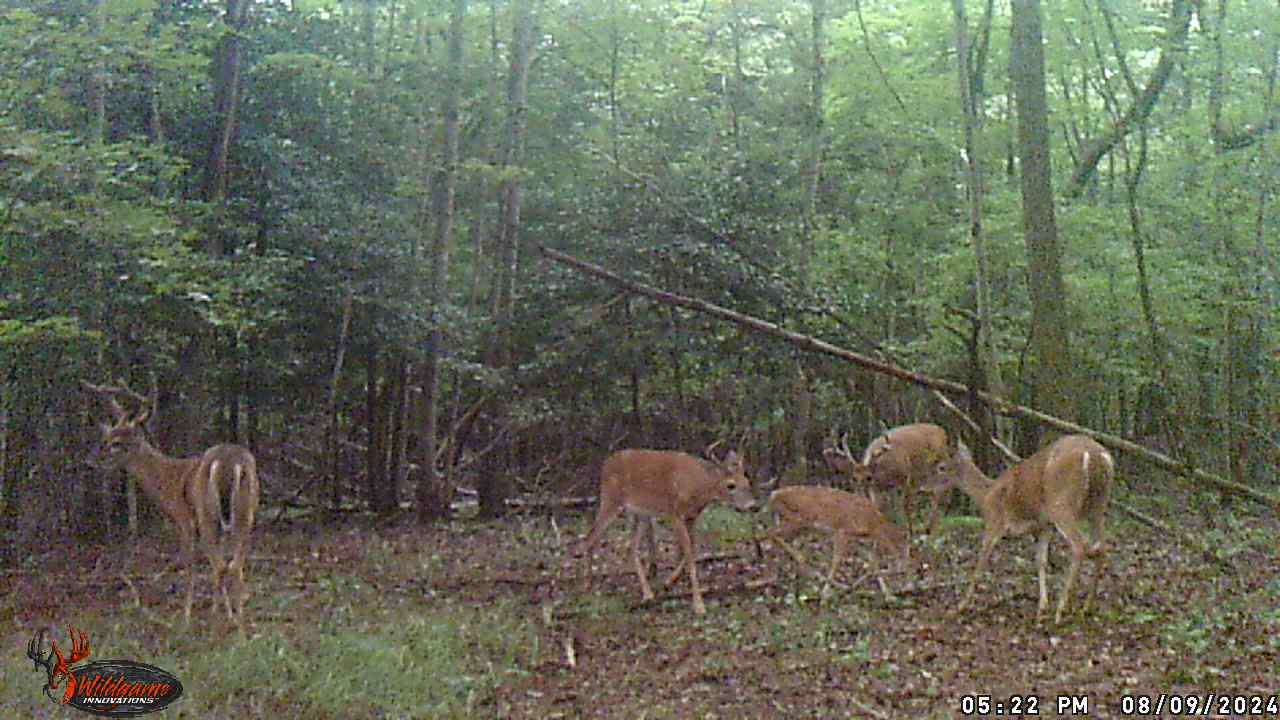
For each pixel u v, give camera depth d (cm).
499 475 1714
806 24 2148
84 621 855
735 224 1620
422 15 1880
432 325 1603
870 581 1017
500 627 885
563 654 835
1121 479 1588
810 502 996
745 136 2103
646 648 845
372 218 1573
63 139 1034
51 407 1238
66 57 1073
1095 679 686
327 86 1598
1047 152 1173
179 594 990
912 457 1235
